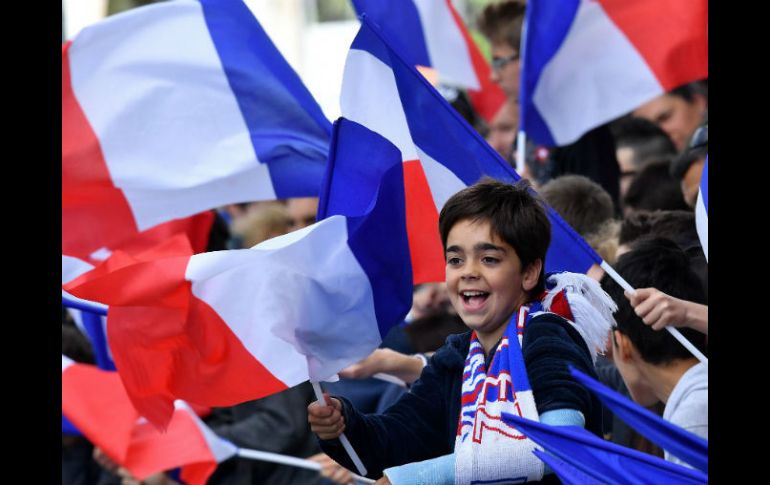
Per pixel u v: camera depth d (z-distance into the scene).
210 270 9.12
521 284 8.38
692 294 10.66
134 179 12.42
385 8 16.17
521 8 16.83
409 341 13.79
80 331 15.45
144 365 9.63
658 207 14.99
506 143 17.58
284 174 12.56
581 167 16.77
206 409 15.20
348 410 8.73
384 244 9.27
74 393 14.18
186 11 12.59
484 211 8.27
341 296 9.21
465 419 8.19
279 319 9.16
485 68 17.34
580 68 14.80
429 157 10.72
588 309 8.40
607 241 13.00
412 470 8.02
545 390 7.81
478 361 8.33
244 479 14.85
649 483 7.20
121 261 10.16
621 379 12.03
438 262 10.77
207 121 12.53
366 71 10.42
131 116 12.46
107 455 14.55
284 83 12.61
